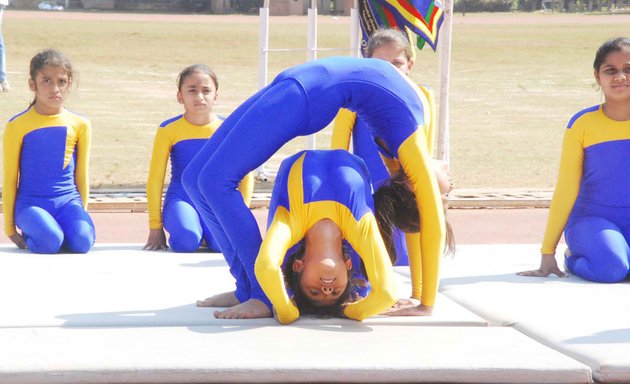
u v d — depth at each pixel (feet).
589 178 22.71
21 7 197.57
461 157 51.34
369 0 32.42
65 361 14.52
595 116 22.44
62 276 21.63
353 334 16.44
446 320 17.51
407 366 14.57
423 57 107.96
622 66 21.88
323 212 16.76
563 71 100.63
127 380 14.29
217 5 206.39
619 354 15.19
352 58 18.04
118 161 48.39
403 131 17.54
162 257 24.68
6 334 16.20
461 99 78.84
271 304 17.69
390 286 16.61
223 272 22.43
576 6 231.50
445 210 19.07
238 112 18.04
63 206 25.68
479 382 14.61
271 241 16.47
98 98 73.77
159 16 186.80
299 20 177.06
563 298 19.71
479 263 24.25
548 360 14.96
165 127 26.50
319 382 14.47
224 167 17.19
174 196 26.40
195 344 15.61
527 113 70.95
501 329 17.08
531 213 36.99
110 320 17.22
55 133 25.54
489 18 192.75
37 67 25.34
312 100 17.34
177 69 96.94
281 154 50.52
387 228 17.70
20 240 25.90
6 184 25.52
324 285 16.62
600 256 21.56
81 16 176.86
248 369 14.39
